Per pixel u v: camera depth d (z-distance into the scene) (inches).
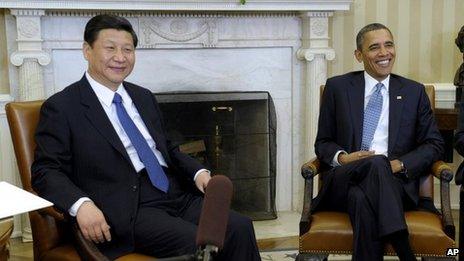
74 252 72.5
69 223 70.4
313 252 85.1
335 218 87.4
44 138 72.8
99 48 75.1
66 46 127.3
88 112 74.2
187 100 134.4
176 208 78.3
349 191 85.6
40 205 53.4
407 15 144.5
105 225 66.1
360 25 143.7
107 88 77.6
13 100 124.1
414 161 89.6
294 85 142.9
